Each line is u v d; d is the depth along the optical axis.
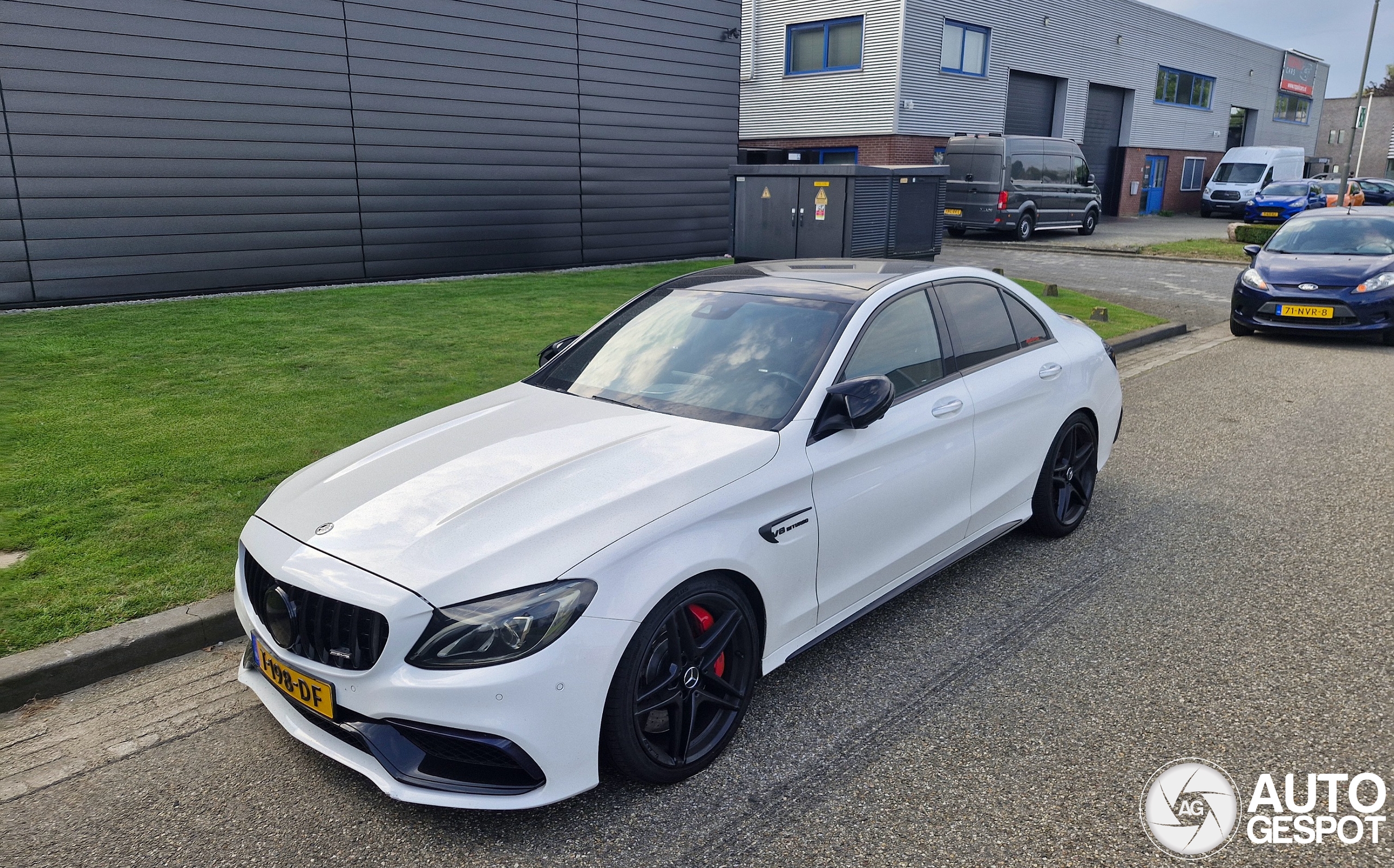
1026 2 27.05
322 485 3.02
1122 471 5.91
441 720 2.37
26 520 4.32
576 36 13.98
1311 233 11.09
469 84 12.84
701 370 3.50
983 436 3.94
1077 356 4.69
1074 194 24.25
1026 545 4.69
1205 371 8.97
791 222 11.73
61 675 3.21
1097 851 2.46
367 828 2.57
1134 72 32.47
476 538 2.54
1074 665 3.46
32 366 7.17
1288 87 43.22
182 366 7.28
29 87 9.25
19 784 2.75
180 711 3.14
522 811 2.64
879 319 3.62
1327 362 9.41
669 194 15.95
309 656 2.56
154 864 2.43
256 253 11.21
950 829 2.55
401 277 12.70
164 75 10.12
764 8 26.39
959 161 22.89
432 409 6.23
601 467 2.85
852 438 3.27
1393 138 52.38
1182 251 20.03
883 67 24.09
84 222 9.82
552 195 14.20
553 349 4.20
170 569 3.87
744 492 2.86
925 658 3.53
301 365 7.41
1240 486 5.57
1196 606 3.95
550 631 2.39
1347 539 4.70
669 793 2.73
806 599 3.13
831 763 2.87
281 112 11.11
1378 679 3.32
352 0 11.49
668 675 2.68
